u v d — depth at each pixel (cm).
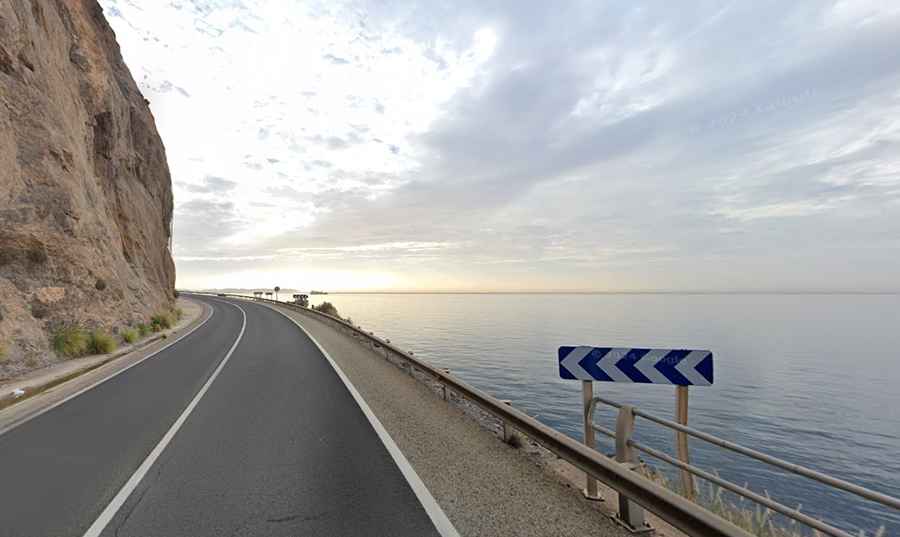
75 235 1606
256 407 779
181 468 500
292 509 400
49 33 1867
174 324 2553
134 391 912
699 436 326
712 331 9931
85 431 643
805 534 477
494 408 607
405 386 978
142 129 3556
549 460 531
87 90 2280
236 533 361
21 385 924
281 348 1603
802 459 2103
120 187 2852
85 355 1363
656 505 311
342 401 824
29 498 428
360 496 425
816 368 5231
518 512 392
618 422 411
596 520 378
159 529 369
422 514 389
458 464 510
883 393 3781
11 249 1348
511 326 10181
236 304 5328
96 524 378
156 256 3522
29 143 1523
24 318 1256
